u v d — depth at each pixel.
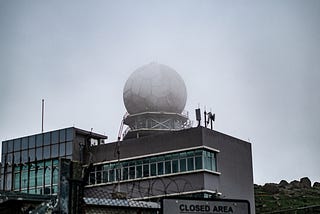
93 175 51.44
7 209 21.94
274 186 69.31
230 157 49.78
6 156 56.88
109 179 50.44
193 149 46.56
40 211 11.96
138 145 49.72
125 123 56.50
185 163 46.84
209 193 45.69
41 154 54.28
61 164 10.56
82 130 53.41
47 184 52.81
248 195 51.25
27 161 55.09
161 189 47.25
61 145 53.03
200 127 46.72
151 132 54.09
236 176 50.03
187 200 12.05
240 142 51.94
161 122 54.81
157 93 54.91
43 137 54.66
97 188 50.03
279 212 32.03
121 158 50.31
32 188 53.84
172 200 11.96
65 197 10.41
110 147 51.34
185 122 55.78
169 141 48.09
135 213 24.97
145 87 55.16
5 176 56.31
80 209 10.48
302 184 74.75
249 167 52.41
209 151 47.09
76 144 52.59
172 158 47.69
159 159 48.38
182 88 56.31
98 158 51.72
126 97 56.56
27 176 54.72
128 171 49.69
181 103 56.03
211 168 46.97
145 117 55.00
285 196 65.56
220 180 47.62
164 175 47.50
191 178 46.12
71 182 10.50
